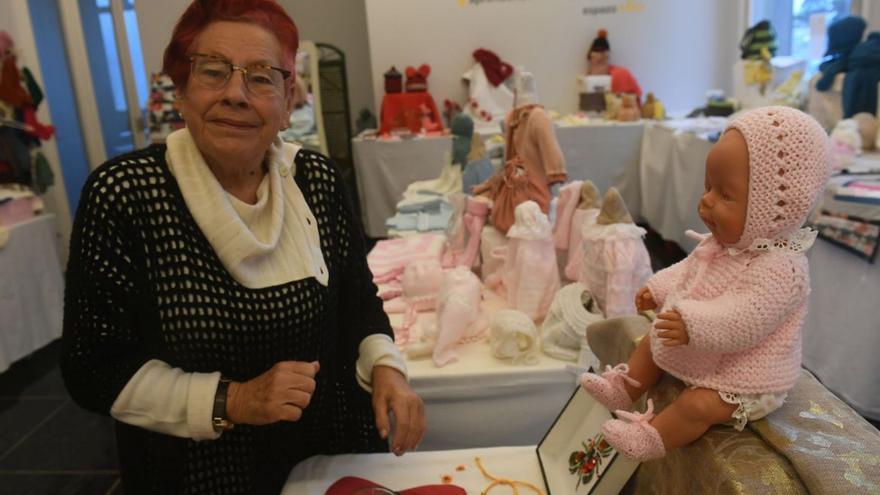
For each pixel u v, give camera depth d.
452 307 1.74
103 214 0.95
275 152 1.09
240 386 0.96
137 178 0.97
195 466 1.06
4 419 2.88
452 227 2.46
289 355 1.08
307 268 1.07
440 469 1.21
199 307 0.98
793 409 0.85
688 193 4.09
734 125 0.78
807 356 2.63
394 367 1.19
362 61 5.79
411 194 3.20
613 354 1.25
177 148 1.01
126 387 0.96
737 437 0.83
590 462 1.08
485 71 5.20
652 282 0.95
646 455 0.86
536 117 2.21
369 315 1.27
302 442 1.23
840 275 2.44
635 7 5.20
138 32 5.28
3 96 3.50
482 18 5.23
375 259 2.46
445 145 4.85
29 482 2.42
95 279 0.95
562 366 1.67
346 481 1.17
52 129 3.79
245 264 1.00
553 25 5.24
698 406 0.82
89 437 2.71
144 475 1.08
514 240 1.93
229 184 1.05
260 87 0.96
